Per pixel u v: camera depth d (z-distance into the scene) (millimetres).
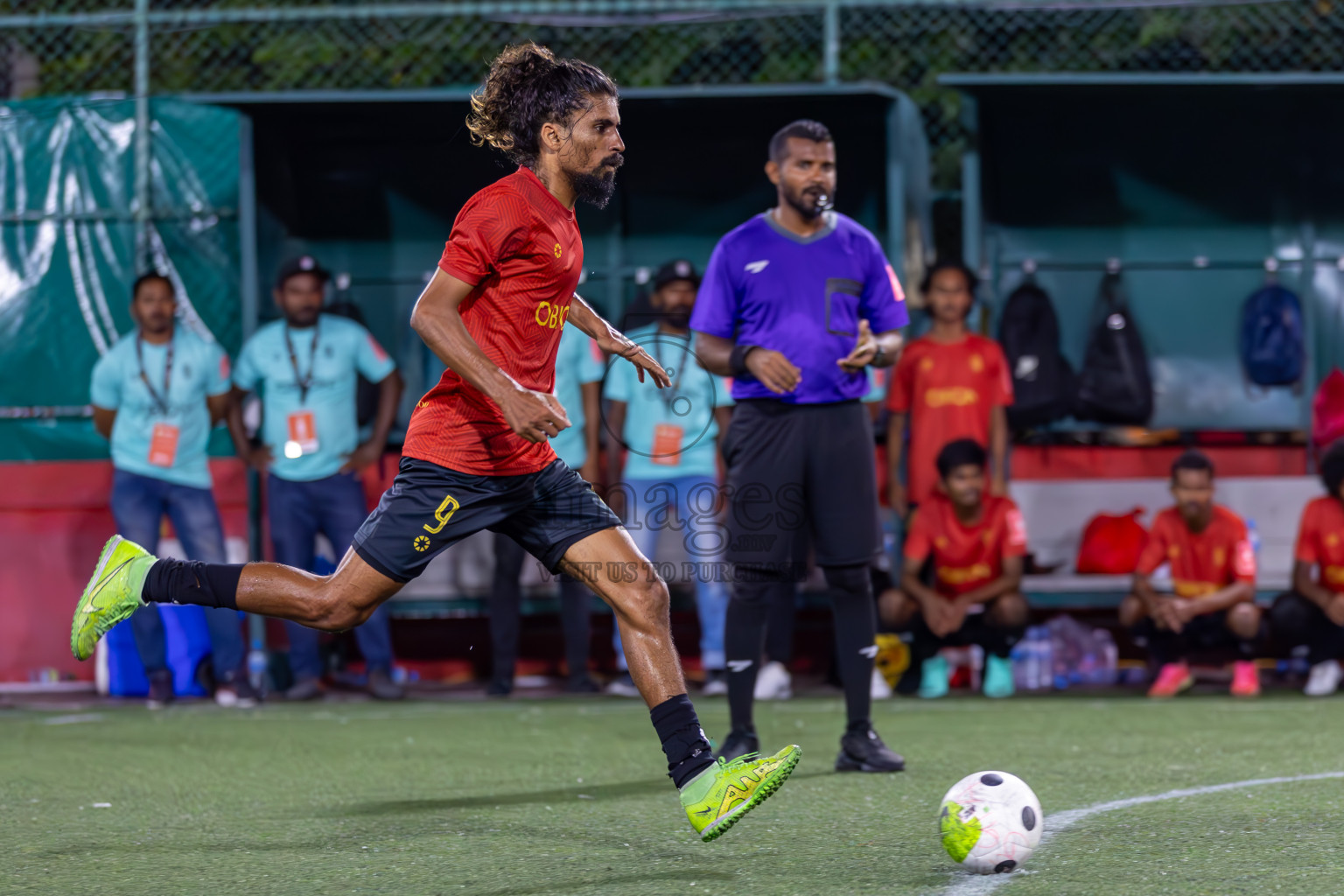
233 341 18391
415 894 6484
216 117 18422
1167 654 16719
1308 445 18797
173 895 6535
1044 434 18703
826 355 10125
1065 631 18078
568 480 7301
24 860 7391
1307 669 18016
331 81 21641
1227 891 6297
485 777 10500
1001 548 16578
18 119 18328
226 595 7230
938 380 17172
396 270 19094
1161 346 19391
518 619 17312
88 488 17875
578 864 7125
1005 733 12664
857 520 10195
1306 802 8617
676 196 19062
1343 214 19234
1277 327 19078
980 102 18531
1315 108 19031
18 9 21375
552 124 7059
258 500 17922
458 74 21672
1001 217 19344
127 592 7277
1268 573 18156
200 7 21469
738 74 21703
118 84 21578
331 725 14203
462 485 7000
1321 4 20688
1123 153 19266
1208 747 11445
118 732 13750
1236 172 19266
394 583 7078
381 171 18984
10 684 17766
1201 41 21141
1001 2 18344
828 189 10156
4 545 17844
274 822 8523
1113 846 7336
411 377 19156
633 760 11398
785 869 6949
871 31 21312
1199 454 16547
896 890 6426
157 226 18359
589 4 18203
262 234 18391
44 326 18141
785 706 15594
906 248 17906
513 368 7055
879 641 16750
